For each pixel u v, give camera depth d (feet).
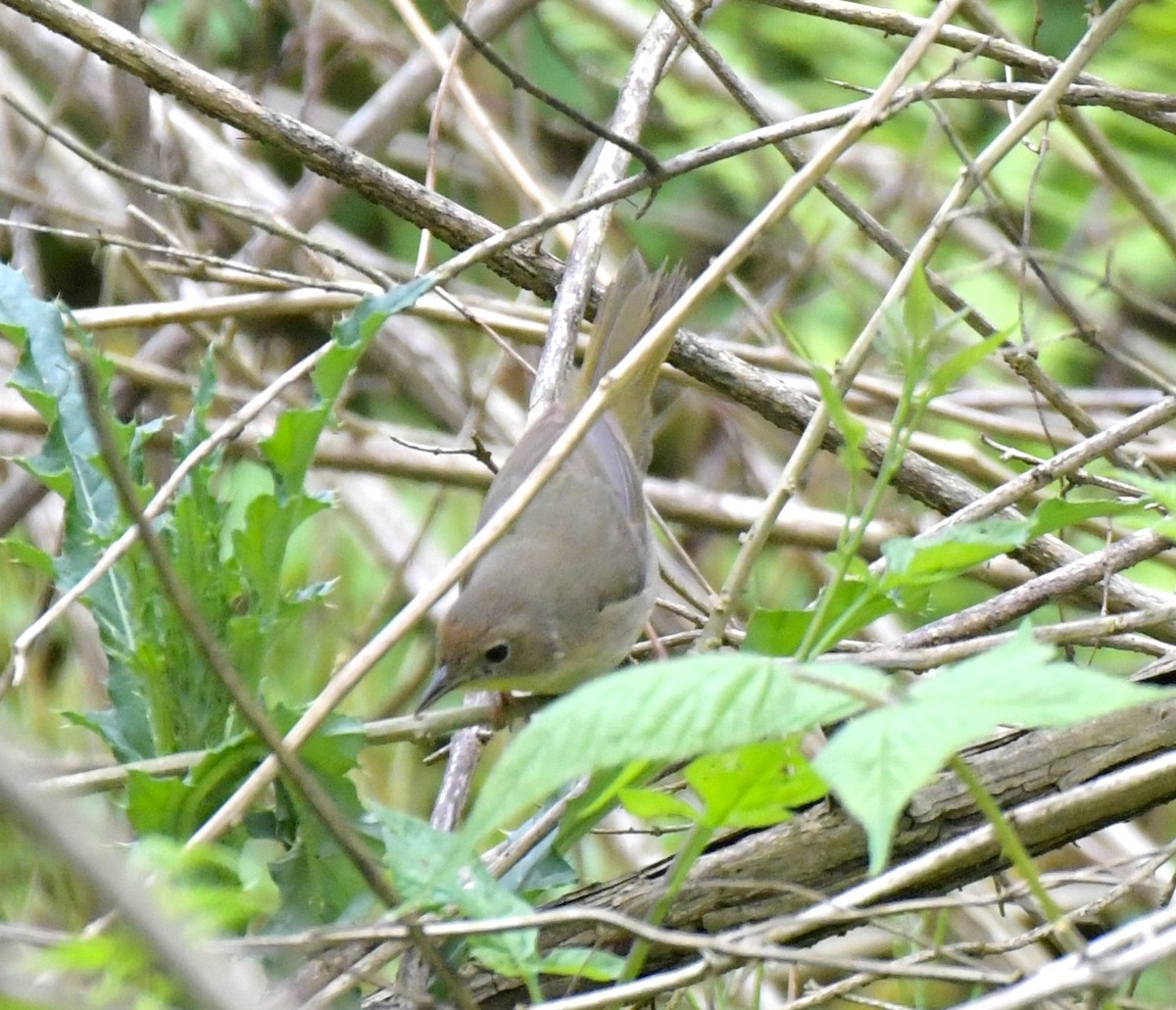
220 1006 9.50
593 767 11.66
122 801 21.90
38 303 19.99
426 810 32.76
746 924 17.62
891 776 10.94
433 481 33.96
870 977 18.16
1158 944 12.79
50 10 23.79
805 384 32.53
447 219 26.05
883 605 16.03
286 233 25.07
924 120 42.19
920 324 14.88
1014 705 11.40
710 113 43.21
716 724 11.78
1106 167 27.02
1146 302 26.84
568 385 26.68
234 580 18.29
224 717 18.24
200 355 38.58
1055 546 25.58
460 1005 14.61
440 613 36.14
